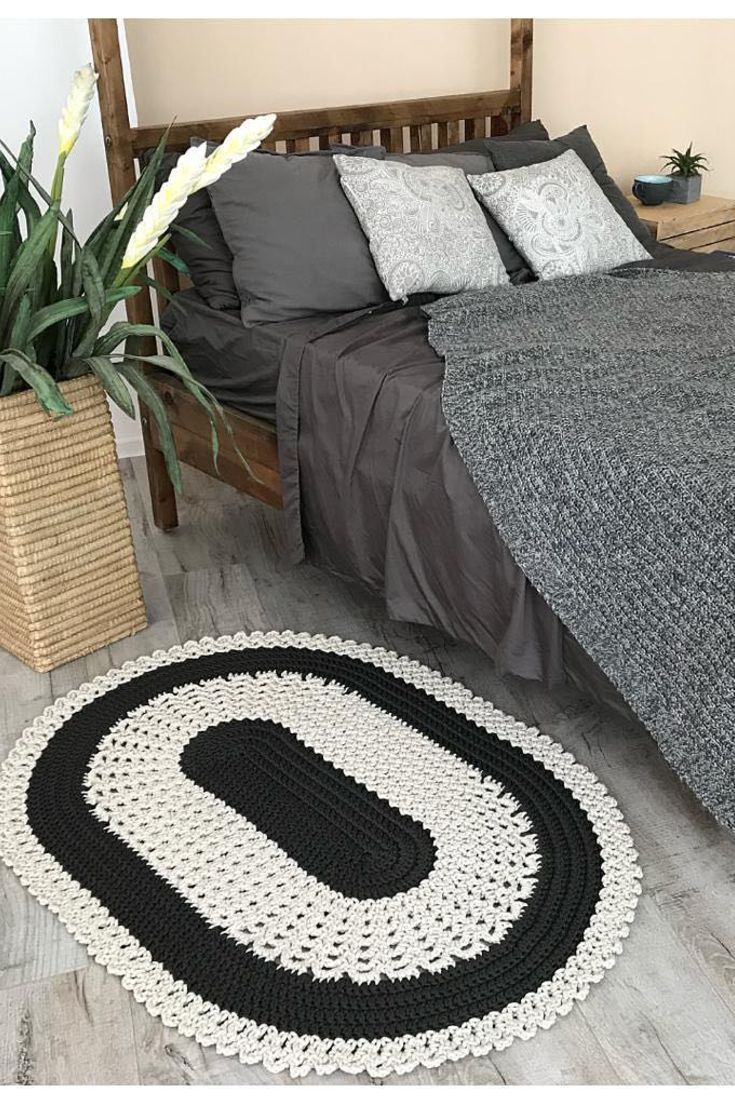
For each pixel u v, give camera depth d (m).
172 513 3.12
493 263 2.91
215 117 3.41
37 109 3.03
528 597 2.08
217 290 2.82
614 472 1.92
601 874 1.86
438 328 2.53
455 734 2.22
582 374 2.25
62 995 1.69
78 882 1.90
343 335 2.55
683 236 3.98
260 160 2.80
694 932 1.75
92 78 2.20
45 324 2.19
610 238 3.16
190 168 2.16
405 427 2.27
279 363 2.60
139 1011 1.66
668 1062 1.55
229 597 2.78
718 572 1.77
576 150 3.46
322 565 2.65
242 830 1.99
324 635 2.59
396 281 2.74
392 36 3.60
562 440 2.00
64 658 2.53
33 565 2.40
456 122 3.60
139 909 1.84
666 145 4.41
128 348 2.76
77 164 3.12
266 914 1.82
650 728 1.90
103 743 2.23
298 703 2.33
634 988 1.66
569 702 2.32
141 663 2.50
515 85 3.66
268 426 2.69
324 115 3.25
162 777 2.13
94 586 2.53
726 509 1.76
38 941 1.79
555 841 1.94
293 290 2.70
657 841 1.94
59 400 2.11
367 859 1.92
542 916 1.79
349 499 2.45
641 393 2.15
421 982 1.68
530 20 3.59
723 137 4.55
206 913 1.82
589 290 2.84
